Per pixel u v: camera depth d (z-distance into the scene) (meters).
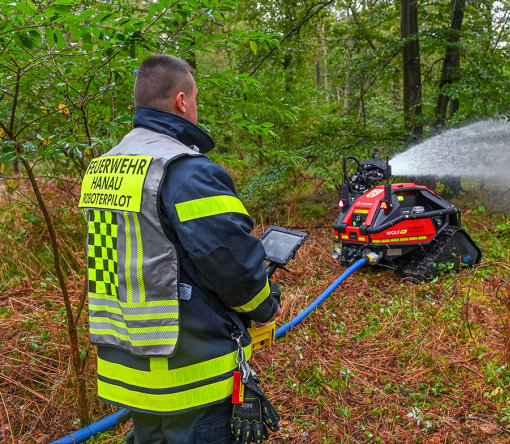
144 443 2.00
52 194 5.70
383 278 5.54
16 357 3.65
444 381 3.56
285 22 9.61
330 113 10.02
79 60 2.98
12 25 2.39
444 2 10.18
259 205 8.55
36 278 5.34
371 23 10.28
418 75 8.86
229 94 4.55
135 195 1.80
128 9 3.67
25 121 3.31
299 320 4.33
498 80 8.07
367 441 2.98
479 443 2.92
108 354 2.00
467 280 5.36
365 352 4.02
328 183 8.89
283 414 3.22
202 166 1.80
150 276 1.80
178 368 1.82
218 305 1.88
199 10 2.87
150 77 1.97
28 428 3.10
